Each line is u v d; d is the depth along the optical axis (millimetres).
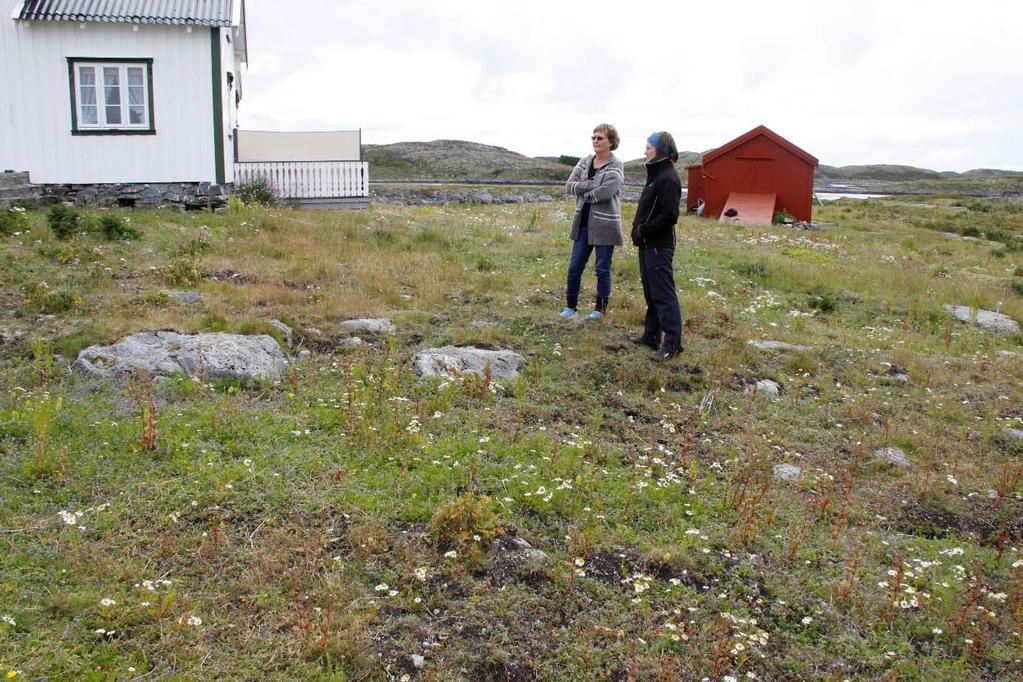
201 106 16734
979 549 5203
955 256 18750
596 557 4652
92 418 5648
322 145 21984
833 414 7227
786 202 25141
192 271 9609
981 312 11719
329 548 4492
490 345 7988
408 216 18203
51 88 16016
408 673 3688
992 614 4395
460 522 4656
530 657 3863
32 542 4297
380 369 6906
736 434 6637
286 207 18516
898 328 10469
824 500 5363
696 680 3855
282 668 3641
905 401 7738
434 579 4312
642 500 5312
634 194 38188
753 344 8773
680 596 4406
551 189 38312
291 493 4941
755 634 4148
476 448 5727
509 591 4281
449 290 10188
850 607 4469
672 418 6785
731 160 25250
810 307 11156
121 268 9992
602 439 6219
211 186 16984
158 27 16234
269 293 9172
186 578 4125
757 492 5578
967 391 8180
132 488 4852
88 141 16328
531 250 13453
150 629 3771
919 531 5402
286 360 7250
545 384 7148
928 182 89125
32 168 16156
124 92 16375
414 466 5445
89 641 3666
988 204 41094
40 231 11438
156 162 16703
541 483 5320
